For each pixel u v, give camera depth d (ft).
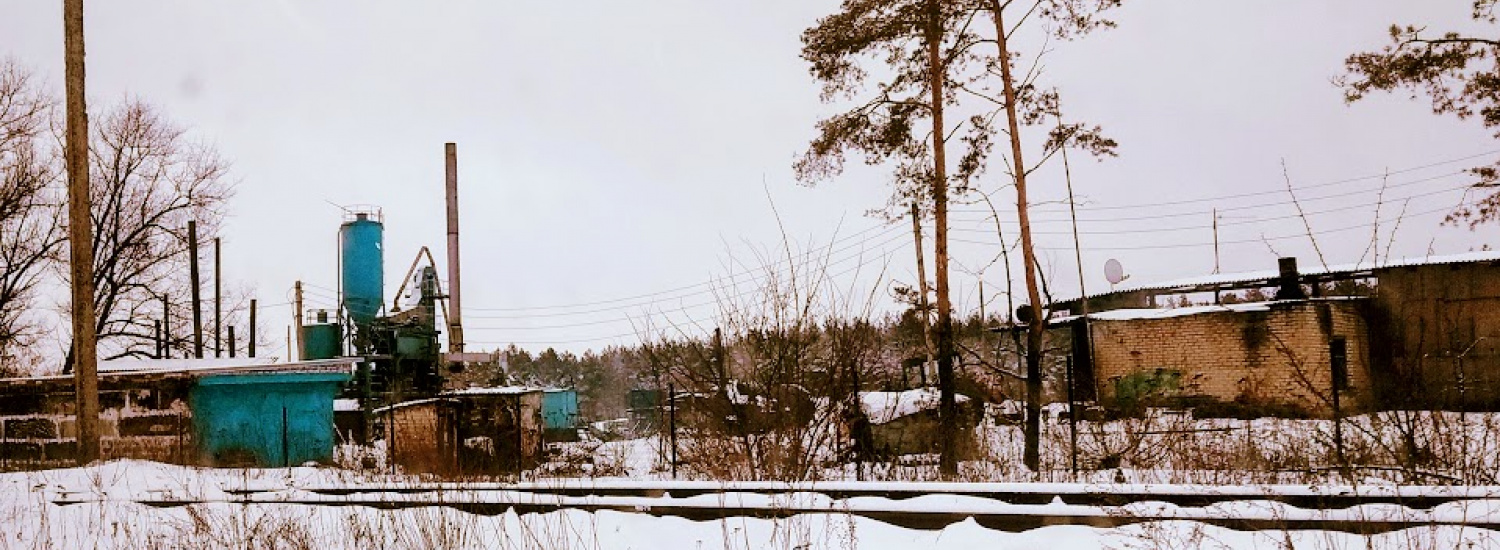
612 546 25.38
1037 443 47.75
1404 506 23.89
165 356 128.26
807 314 38.68
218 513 31.55
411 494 32.19
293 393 70.64
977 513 25.81
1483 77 54.54
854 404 39.70
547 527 27.02
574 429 112.68
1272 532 23.03
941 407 48.98
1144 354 86.28
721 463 39.34
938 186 53.78
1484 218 56.75
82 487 41.55
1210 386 82.48
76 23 50.90
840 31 55.31
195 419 67.72
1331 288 89.56
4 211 107.86
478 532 27.09
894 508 26.68
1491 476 29.63
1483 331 78.13
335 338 127.75
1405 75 55.42
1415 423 32.09
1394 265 82.07
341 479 38.32
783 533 25.00
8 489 40.91
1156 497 26.21
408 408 61.21
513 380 133.59
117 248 121.80
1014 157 54.85
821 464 41.68
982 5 55.11
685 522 27.37
